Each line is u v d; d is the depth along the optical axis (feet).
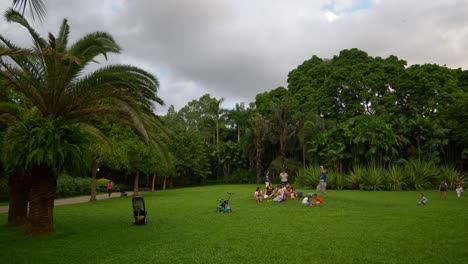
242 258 26.02
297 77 194.29
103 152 78.84
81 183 121.39
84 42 37.32
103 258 27.22
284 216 47.32
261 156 169.17
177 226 41.73
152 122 42.11
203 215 51.13
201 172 178.81
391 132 114.52
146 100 43.96
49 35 36.14
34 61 36.83
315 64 194.90
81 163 38.42
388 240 30.66
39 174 38.19
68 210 63.31
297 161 160.76
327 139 126.00
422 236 32.12
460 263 23.52
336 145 122.31
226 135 234.99
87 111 39.99
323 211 51.37
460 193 75.00
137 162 100.22
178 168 162.50
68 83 38.40
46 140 35.01
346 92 164.25
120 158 86.63
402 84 155.22
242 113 214.90
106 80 38.60
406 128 122.21
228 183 187.73
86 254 28.66
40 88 37.81
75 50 37.50
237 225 40.91
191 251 28.55
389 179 100.42
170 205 68.44
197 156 167.84
